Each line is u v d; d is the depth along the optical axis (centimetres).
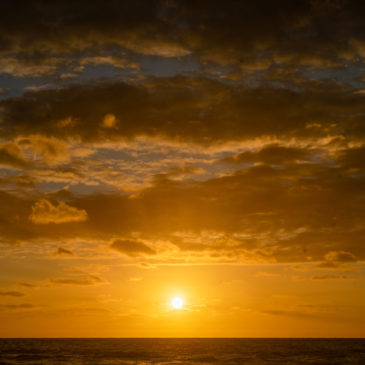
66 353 13712
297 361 10875
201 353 14350
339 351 15600
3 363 9788
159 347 19462
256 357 12362
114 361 10688
